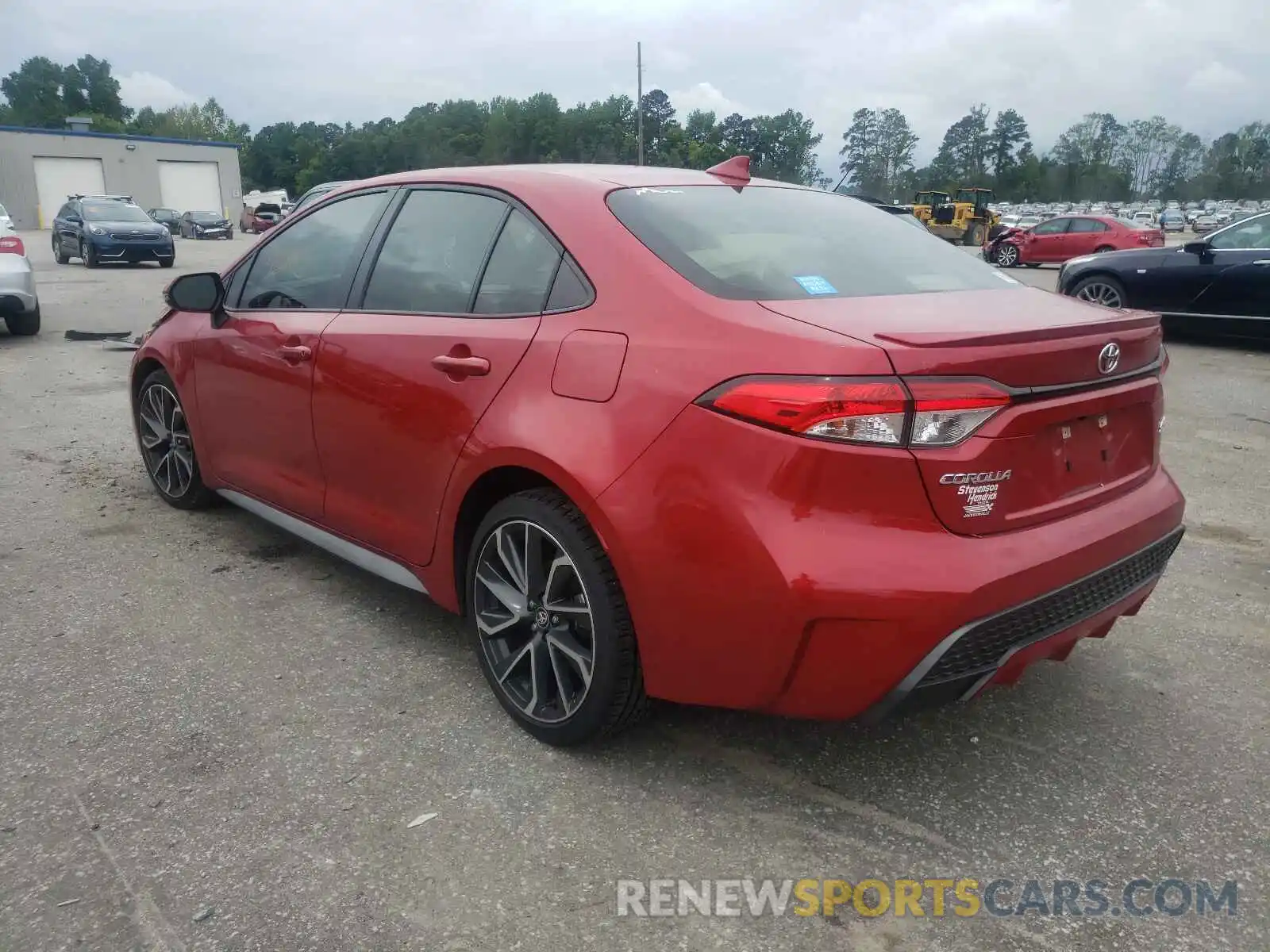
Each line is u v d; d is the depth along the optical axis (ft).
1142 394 8.60
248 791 8.31
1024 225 148.77
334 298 11.45
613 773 8.68
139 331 37.11
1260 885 7.38
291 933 6.73
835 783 8.60
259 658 10.73
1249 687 10.39
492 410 8.95
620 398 7.94
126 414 22.79
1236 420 23.59
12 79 415.64
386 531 10.61
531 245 9.37
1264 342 37.19
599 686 8.41
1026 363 7.29
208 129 395.55
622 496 7.79
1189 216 276.00
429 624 11.68
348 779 8.51
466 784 8.48
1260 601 12.66
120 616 11.71
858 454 6.91
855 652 7.13
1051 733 9.45
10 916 6.82
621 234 8.76
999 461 7.23
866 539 6.99
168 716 9.48
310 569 13.34
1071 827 8.04
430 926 6.84
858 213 11.07
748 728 9.42
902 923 6.96
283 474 12.30
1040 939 6.82
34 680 10.14
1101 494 8.32
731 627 7.41
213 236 132.77
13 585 12.60
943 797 8.41
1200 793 8.51
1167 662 10.94
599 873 7.40
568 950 6.65
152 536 14.53
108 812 8.00
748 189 10.61
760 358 7.28
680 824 8.00
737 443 7.23
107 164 165.48
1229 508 16.63
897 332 7.16
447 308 9.93
